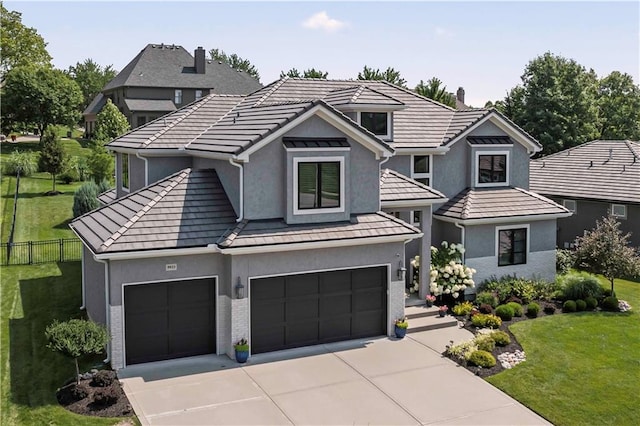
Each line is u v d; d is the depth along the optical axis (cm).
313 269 1986
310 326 2019
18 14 7762
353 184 2122
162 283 1842
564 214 2714
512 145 2839
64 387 1645
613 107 7162
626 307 2491
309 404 1603
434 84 5000
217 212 1980
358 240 2002
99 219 2095
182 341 1889
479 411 1587
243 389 1681
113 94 7594
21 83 6569
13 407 1558
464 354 1903
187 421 1496
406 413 1566
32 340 2027
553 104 5916
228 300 1895
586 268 2709
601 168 3609
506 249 2644
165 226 1867
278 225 1967
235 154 1902
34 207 4131
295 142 1991
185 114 2583
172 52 7600
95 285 2070
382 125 2602
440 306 2392
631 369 1862
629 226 3225
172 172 2391
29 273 2839
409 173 2669
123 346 1798
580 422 1541
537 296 2564
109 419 1495
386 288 2123
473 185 2764
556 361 1912
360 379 1764
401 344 2045
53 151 4638
